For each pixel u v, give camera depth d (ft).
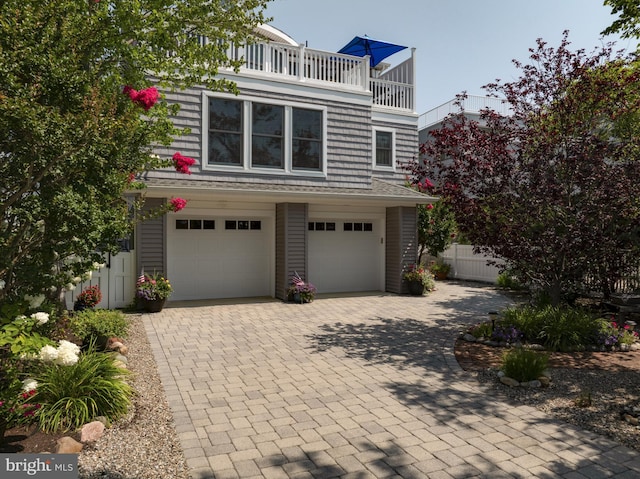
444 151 26.35
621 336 23.72
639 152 23.84
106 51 17.80
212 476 10.61
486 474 10.87
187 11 18.78
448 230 50.55
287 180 39.06
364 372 19.04
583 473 10.94
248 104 37.40
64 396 12.80
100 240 14.96
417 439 12.76
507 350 22.66
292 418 14.16
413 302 38.37
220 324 28.50
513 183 24.27
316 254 43.14
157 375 18.28
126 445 11.75
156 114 20.44
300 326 28.25
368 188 42.96
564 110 24.97
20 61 12.00
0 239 12.78
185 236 37.45
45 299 17.26
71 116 11.71
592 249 23.99
